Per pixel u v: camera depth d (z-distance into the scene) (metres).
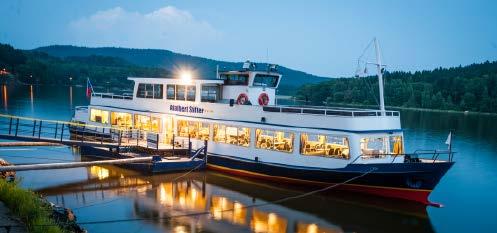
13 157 35.72
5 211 16.75
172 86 35.09
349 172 25.45
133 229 19.92
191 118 33.50
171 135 34.88
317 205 24.91
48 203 19.81
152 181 28.91
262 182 29.36
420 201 25.02
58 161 34.47
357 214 23.69
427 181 24.58
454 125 93.12
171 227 20.39
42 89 168.12
